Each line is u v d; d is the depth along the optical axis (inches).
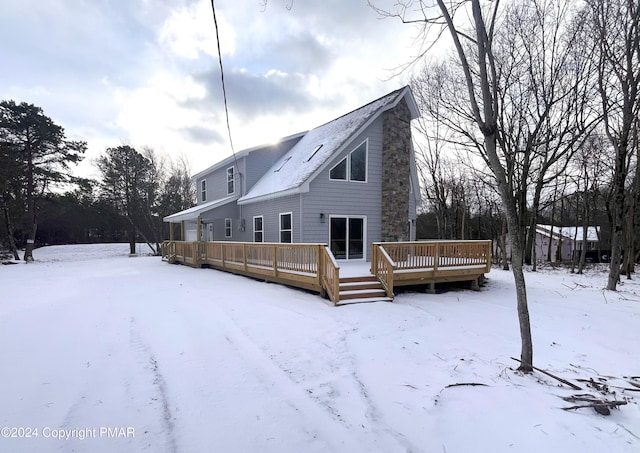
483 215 903.1
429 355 167.9
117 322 212.8
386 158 461.7
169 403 115.0
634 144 382.6
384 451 90.1
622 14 318.7
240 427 101.3
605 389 127.0
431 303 285.1
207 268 553.9
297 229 429.4
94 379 132.5
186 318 222.7
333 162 436.5
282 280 354.6
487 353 172.1
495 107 139.5
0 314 233.5
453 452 88.7
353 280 303.9
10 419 103.4
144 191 1056.8
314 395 122.7
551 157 508.4
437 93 577.3
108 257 943.0
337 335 193.0
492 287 371.2
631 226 463.2
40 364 146.3
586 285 387.9
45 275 473.1
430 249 327.0
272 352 165.0
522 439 92.5
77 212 1174.3
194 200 1221.7
